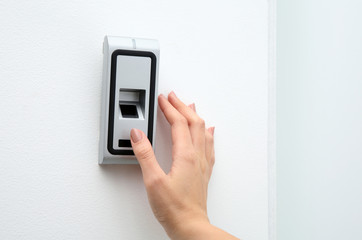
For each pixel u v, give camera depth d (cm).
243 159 76
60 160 65
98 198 66
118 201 67
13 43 64
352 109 98
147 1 71
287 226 94
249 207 76
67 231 65
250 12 78
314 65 97
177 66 73
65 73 66
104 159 64
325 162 97
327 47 98
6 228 62
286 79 94
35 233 63
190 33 74
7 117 63
